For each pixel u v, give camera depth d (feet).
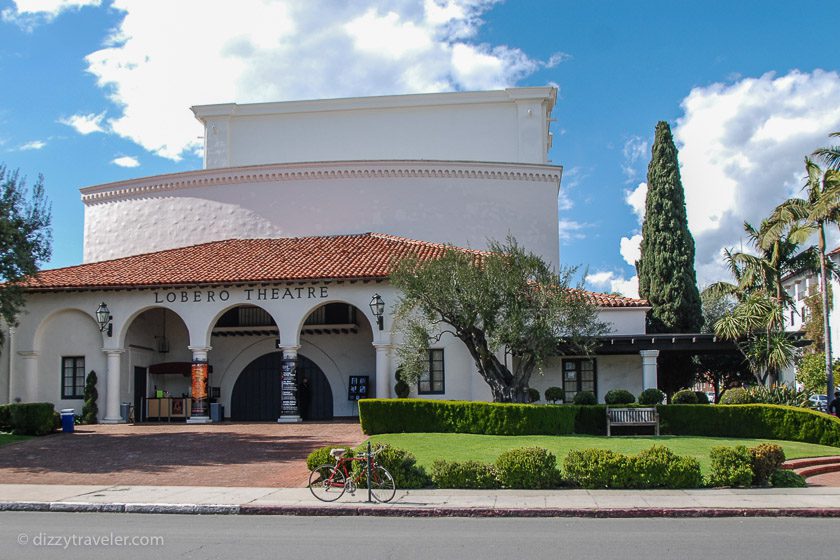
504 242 122.93
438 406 80.89
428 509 46.42
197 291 100.99
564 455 64.59
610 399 88.84
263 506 47.65
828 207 96.99
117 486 56.39
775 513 45.47
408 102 134.21
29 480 59.62
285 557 33.94
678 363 119.34
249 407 111.55
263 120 136.87
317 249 110.83
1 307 87.20
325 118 135.95
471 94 133.08
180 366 108.68
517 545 36.40
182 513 47.85
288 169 124.88
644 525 42.42
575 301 81.97
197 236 126.31
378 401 82.07
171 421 104.47
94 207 133.18
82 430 92.07
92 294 103.19
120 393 103.35
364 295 97.35
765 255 111.65
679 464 53.42
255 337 112.37
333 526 42.60
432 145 133.59
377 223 123.03
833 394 101.35
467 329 83.35
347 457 52.80
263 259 107.55
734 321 93.35
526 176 124.67
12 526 42.75
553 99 137.08
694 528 41.22
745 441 76.13
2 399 103.09
